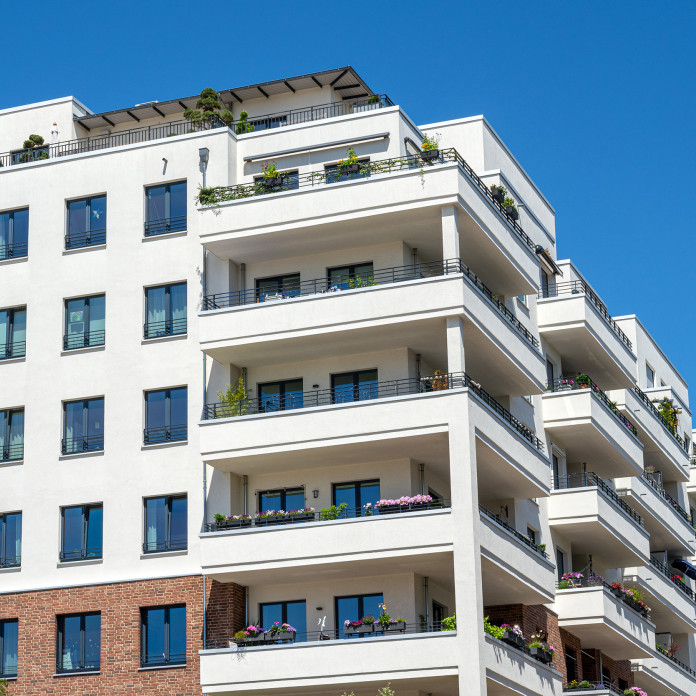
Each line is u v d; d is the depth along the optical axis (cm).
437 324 4684
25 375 5156
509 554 4734
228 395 4878
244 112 5444
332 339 4775
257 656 4534
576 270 6306
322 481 4831
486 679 4394
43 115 5994
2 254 5316
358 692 4553
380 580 4706
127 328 5084
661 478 7212
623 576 6347
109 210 5212
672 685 6669
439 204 4719
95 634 4866
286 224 4856
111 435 5009
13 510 5047
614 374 6284
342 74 5822
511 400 5344
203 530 4806
